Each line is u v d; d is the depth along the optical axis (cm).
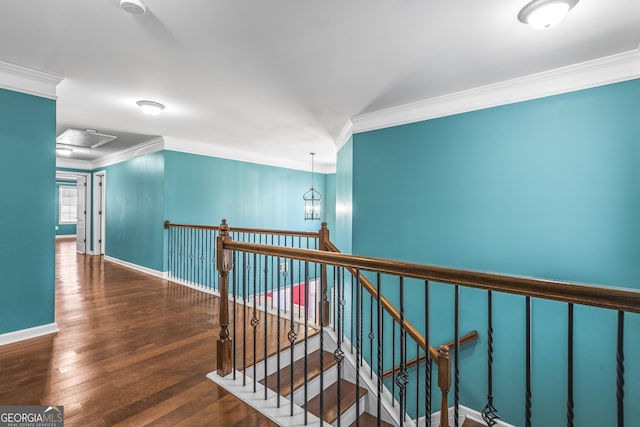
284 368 257
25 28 191
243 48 213
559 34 194
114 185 624
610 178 225
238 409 174
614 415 221
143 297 382
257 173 634
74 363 217
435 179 300
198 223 529
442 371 177
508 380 257
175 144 495
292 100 311
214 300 375
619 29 188
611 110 224
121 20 183
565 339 237
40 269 263
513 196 261
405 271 120
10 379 196
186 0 164
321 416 159
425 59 227
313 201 726
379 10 172
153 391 187
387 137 334
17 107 250
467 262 282
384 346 323
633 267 218
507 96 262
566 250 240
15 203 251
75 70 248
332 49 214
